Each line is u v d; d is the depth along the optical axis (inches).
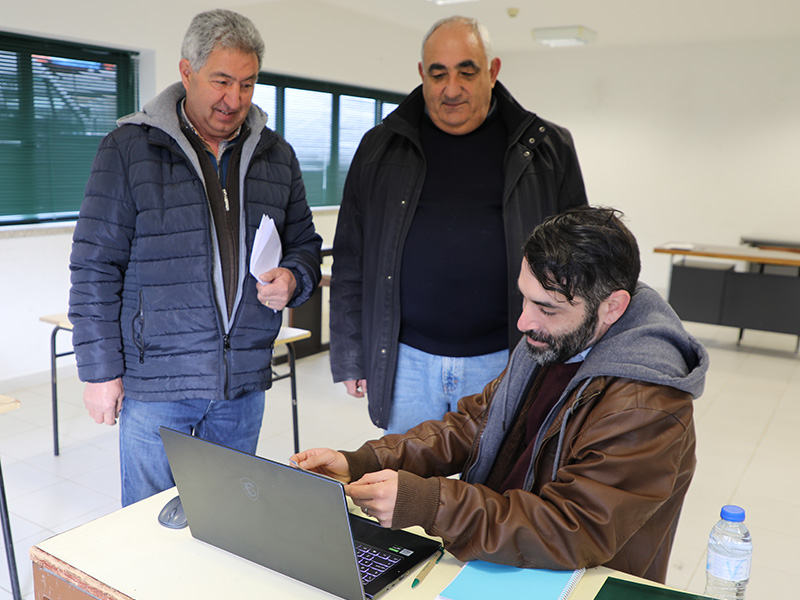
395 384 82.0
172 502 49.8
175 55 204.1
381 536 47.3
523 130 78.7
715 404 180.4
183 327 71.0
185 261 70.3
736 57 324.5
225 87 68.1
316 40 273.7
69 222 191.2
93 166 69.3
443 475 57.3
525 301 45.4
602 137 362.9
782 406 180.4
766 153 325.1
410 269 78.6
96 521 49.1
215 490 42.5
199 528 45.8
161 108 69.4
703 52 331.3
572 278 42.1
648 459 42.3
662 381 42.6
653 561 49.5
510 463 54.2
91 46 189.5
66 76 185.5
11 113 175.0
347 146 324.2
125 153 68.6
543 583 41.3
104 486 121.3
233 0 203.6
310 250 82.6
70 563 43.4
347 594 40.1
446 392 80.3
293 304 80.5
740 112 327.9
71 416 155.5
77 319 68.7
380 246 80.6
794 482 133.2
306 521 38.8
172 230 69.7
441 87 75.5
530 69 376.8
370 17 300.2
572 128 370.3
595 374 44.6
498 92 81.1
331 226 314.0
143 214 69.0
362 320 85.5
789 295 231.1
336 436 149.4
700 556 105.2
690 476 47.5
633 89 351.3
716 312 242.8
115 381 70.6
